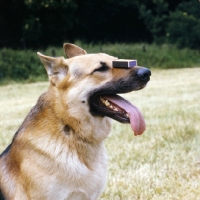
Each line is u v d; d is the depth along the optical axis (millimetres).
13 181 1430
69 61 1475
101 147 1487
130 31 11492
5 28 9500
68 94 1435
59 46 10078
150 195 1755
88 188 1422
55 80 1464
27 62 7684
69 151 1416
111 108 1457
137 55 8852
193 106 3676
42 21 9617
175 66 8805
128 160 2104
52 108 1443
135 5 11031
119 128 2777
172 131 2576
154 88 5461
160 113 3293
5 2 9297
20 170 1416
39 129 1432
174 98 4387
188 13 10820
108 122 1494
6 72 7348
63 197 1401
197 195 1743
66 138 1423
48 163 1394
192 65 9000
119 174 1940
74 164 1403
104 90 1455
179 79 6527
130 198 1752
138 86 1449
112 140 2463
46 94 1474
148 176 1904
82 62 1464
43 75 7551
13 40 9578
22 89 5992
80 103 1438
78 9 10469
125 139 2479
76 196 1419
